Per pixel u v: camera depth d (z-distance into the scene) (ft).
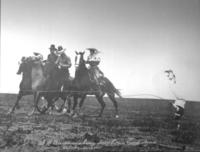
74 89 36.88
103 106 36.60
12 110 36.99
